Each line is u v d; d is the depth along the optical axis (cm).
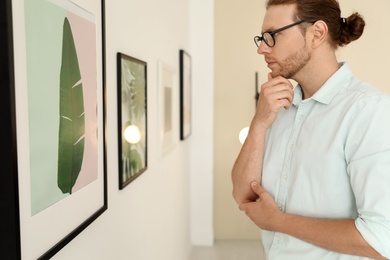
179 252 299
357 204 94
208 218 375
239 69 378
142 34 182
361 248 90
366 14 363
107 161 138
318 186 103
